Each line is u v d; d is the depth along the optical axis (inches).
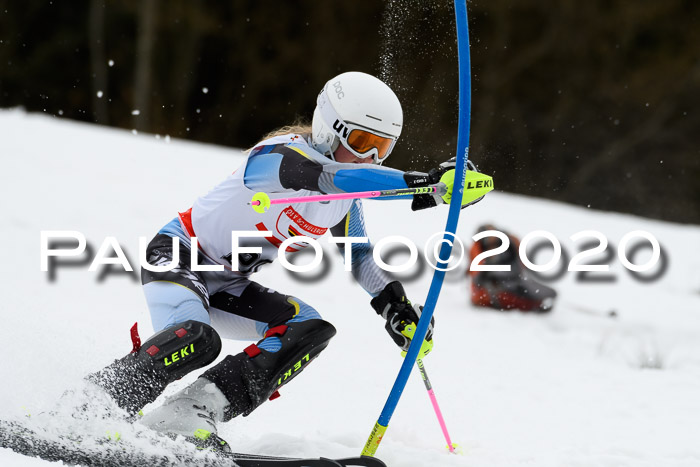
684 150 3476.9
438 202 387.2
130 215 1147.3
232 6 3641.7
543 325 901.8
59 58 3545.8
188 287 432.5
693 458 491.5
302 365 430.6
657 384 681.6
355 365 686.5
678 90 3491.6
